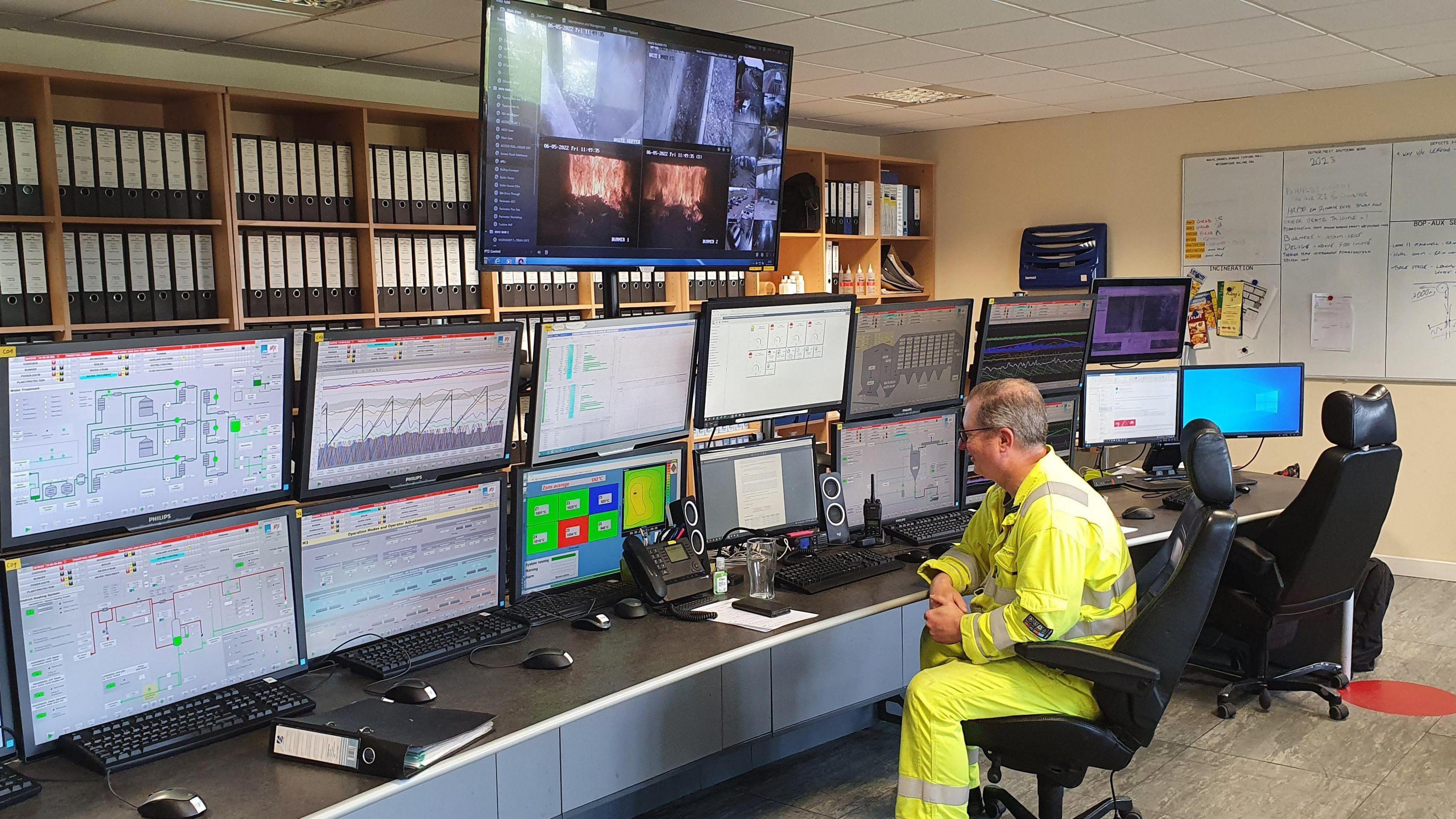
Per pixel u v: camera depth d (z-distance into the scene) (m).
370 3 3.63
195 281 4.11
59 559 1.77
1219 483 2.33
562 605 2.60
